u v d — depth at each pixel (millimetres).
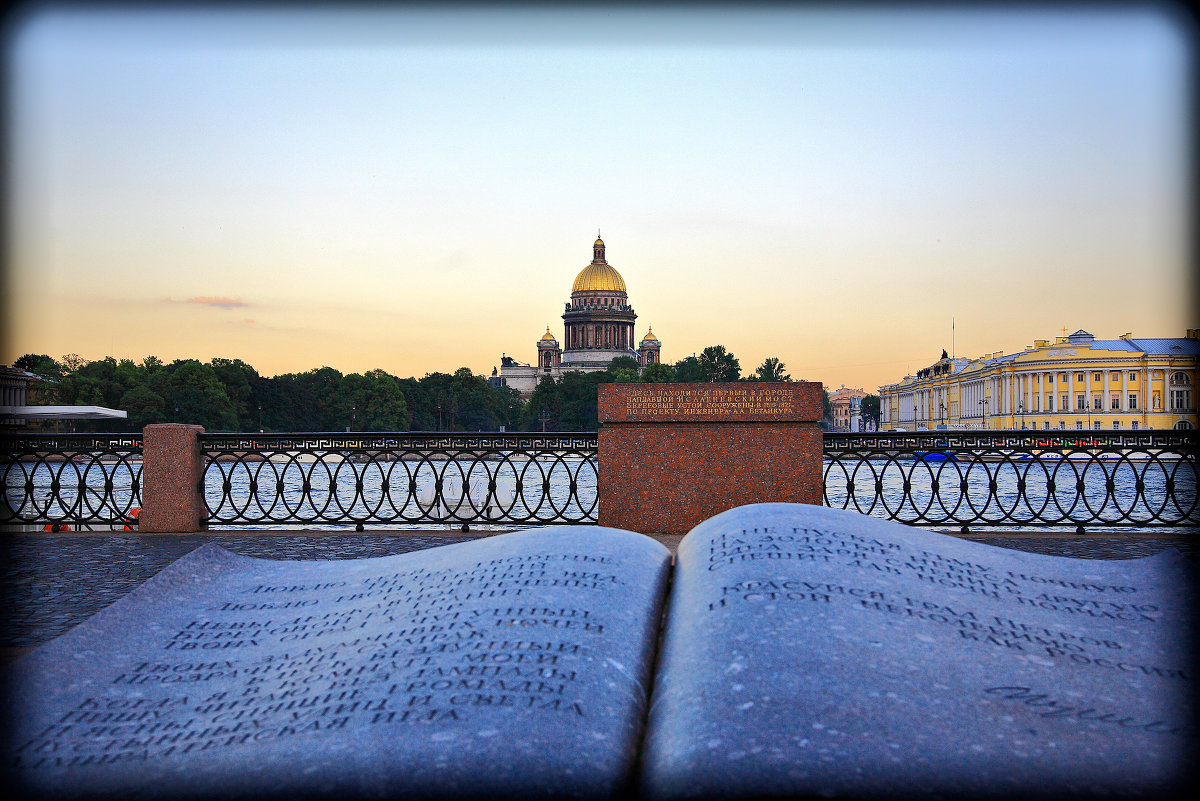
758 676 2967
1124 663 3336
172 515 13164
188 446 13203
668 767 2631
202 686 3561
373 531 13148
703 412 11867
